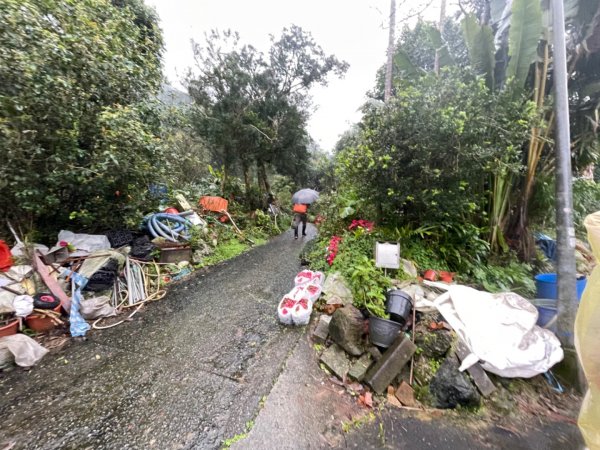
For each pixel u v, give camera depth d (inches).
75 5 117.9
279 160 367.9
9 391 69.7
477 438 60.7
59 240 121.9
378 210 138.3
